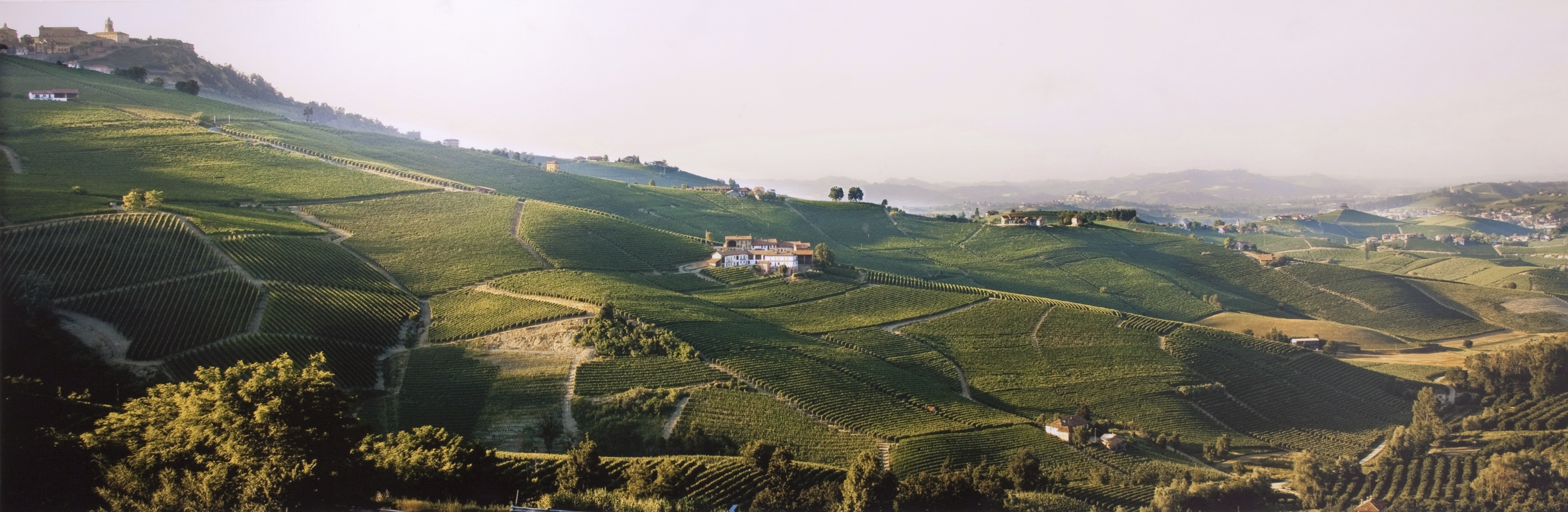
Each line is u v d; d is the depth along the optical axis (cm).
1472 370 15238
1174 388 13862
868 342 14288
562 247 16438
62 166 16238
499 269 14488
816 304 16000
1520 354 14725
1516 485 10100
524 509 6016
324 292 11838
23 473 5212
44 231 11225
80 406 6562
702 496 7662
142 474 5206
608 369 10662
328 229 15350
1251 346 16212
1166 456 11525
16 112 19500
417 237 15688
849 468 9006
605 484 7462
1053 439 11281
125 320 9662
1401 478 11025
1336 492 10300
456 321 12094
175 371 8962
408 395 9919
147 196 13200
